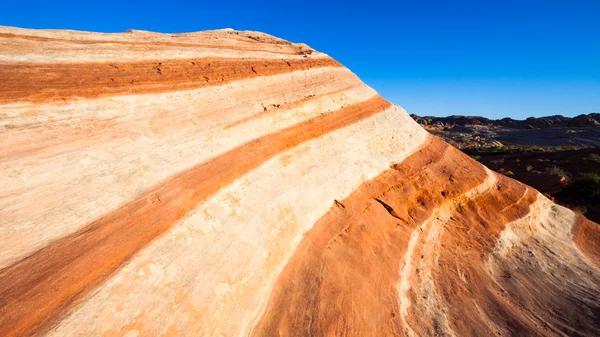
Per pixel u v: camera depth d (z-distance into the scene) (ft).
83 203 18.13
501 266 37.63
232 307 19.85
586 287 36.88
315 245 28.40
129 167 21.52
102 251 16.66
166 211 20.74
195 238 20.97
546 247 44.04
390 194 38.58
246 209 25.59
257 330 20.06
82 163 19.71
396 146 45.78
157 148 23.90
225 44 39.86
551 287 35.86
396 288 28.07
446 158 50.03
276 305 22.18
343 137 39.55
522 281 35.78
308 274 25.43
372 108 48.08
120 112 24.02
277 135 33.27
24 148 18.25
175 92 28.63
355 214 33.37
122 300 15.67
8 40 23.57
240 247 22.99
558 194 90.17
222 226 23.07
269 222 26.40
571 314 31.60
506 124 448.65
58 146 19.52
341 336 21.17
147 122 24.93
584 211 74.90
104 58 26.91
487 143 247.91
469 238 40.22
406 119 52.13
